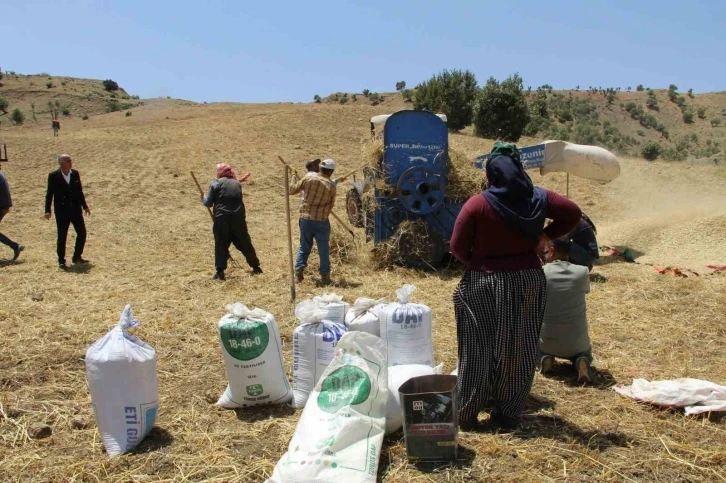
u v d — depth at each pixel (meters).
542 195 4.01
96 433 4.36
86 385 5.28
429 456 3.81
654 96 96.75
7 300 8.12
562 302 5.11
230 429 4.38
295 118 35.34
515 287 3.99
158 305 7.85
